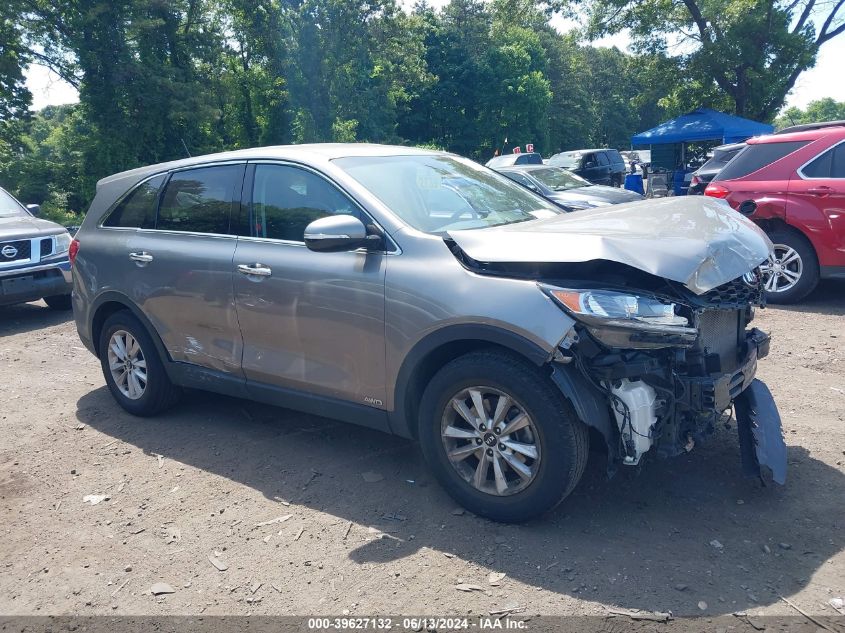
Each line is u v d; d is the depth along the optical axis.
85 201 34.50
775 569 3.02
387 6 39.59
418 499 3.77
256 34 36.91
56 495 4.07
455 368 3.41
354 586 3.07
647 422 3.19
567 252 3.15
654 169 25.00
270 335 4.18
